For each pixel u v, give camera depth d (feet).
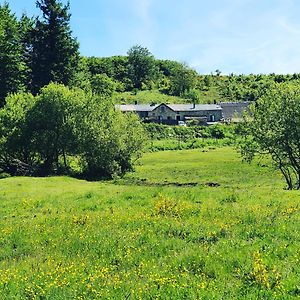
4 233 65.21
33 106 208.23
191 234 57.41
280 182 167.22
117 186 141.49
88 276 41.50
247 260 44.39
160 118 543.80
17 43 320.70
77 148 202.18
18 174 205.67
